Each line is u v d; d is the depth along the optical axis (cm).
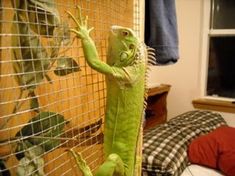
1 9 25
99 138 38
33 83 28
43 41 29
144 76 32
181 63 169
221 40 157
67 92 33
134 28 45
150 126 136
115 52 30
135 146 33
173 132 116
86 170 29
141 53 31
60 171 33
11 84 27
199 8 159
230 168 99
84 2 34
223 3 153
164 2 56
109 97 32
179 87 172
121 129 32
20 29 26
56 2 30
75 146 34
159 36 55
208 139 112
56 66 30
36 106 28
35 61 28
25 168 27
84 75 35
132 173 33
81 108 36
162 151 98
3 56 26
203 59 162
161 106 158
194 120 133
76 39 31
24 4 26
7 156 26
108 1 39
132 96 31
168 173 89
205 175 101
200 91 166
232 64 156
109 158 30
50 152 31
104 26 37
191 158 109
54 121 30
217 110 157
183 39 166
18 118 28
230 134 115
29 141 28
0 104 26
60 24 29
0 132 26
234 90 158
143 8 47
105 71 29
